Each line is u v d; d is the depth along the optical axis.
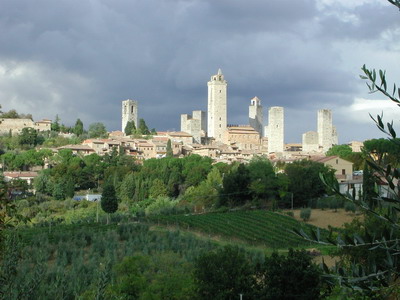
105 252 69.12
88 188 175.50
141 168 181.12
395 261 12.48
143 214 116.75
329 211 102.81
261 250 73.31
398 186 12.35
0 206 19.66
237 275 44.44
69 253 71.00
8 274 18.09
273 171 117.75
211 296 44.50
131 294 45.97
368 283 12.75
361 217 89.12
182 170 176.00
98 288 17.14
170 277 50.19
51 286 26.41
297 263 42.53
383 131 12.25
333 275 13.08
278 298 41.81
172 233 86.62
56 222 109.88
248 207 114.81
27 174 177.75
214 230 92.62
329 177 13.20
